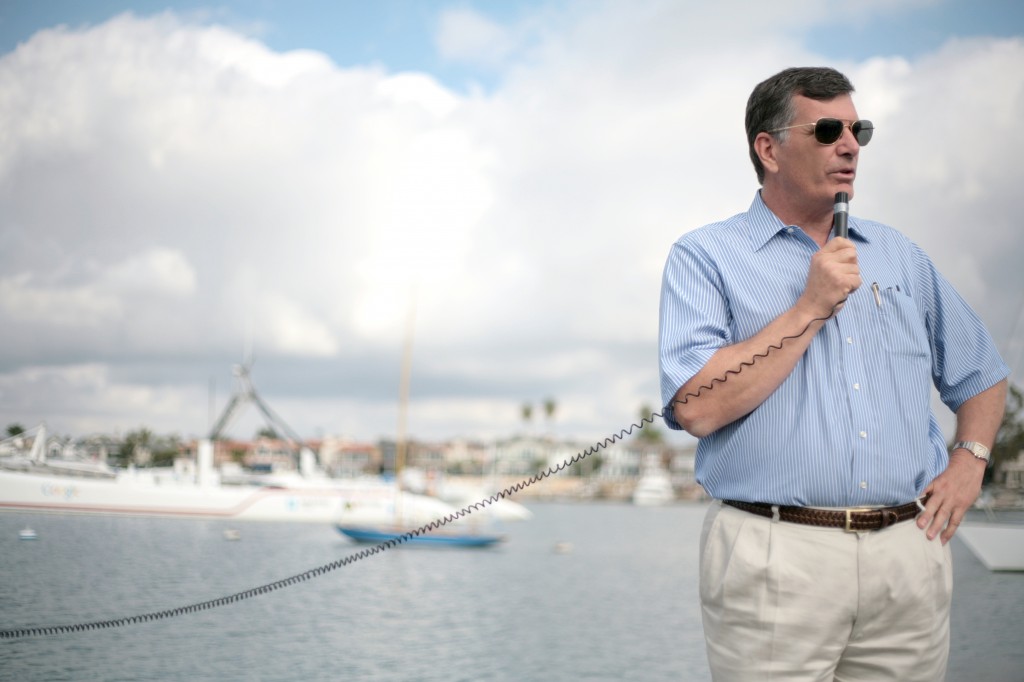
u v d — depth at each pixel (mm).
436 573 18094
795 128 1796
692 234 1896
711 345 1749
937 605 1773
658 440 109875
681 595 16078
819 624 1706
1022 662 3785
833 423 1706
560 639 9359
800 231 1813
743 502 1776
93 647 3979
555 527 55344
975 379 1899
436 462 100062
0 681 3648
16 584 4344
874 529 1703
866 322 1776
